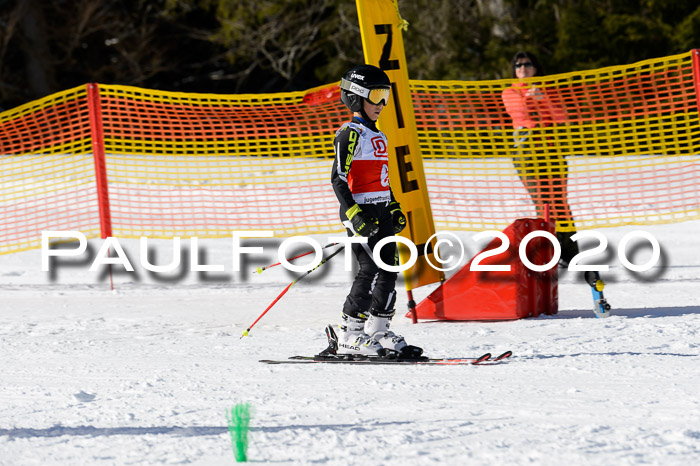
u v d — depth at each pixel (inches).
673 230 991.6
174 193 1243.2
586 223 1027.3
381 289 510.0
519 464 312.3
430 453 327.0
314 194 1206.3
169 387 450.3
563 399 401.7
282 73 2967.5
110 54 3196.4
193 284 832.9
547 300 633.6
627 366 463.2
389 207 517.3
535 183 792.9
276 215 1117.7
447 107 892.0
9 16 3004.4
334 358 504.1
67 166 1444.4
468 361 485.4
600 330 566.3
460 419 373.7
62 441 357.7
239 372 482.0
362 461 319.6
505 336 560.7
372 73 498.3
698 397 396.2
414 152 642.8
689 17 2539.4
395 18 639.1
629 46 2623.0
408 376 459.2
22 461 333.4
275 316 672.4
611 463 309.7
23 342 589.6
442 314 627.8
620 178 1159.6
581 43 2620.6
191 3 3009.4
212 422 382.0
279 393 430.6
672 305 653.9
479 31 2790.4
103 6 3110.2
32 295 796.0
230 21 2952.8
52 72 3078.2
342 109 1000.9
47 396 441.4
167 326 641.6
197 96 931.3
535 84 730.2
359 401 410.0
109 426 380.5
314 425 371.9
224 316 678.5
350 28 2888.8
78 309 722.8
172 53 3201.3
